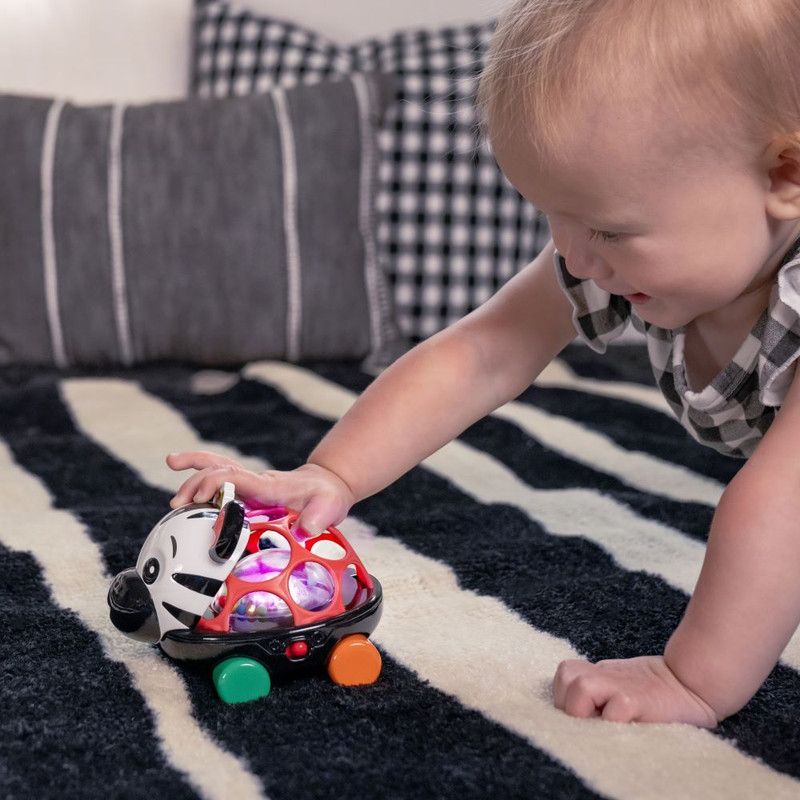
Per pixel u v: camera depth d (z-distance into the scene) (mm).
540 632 862
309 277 1846
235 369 1862
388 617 895
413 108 1959
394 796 630
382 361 1871
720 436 929
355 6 2143
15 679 775
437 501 1221
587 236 785
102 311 1815
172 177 1824
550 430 1495
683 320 826
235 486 827
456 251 1964
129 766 665
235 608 758
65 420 1527
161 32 2098
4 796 631
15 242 1800
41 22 2043
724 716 737
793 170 753
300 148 1849
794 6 730
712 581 726
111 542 1034
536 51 763
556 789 636
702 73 727
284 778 647
